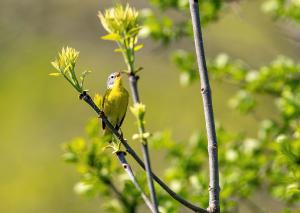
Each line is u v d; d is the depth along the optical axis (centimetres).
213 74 1270
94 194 1010
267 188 1144
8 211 2825
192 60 1266
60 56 507
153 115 2711
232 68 1255
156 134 1187
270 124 1184
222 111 2411
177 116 2703
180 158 1175
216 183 546
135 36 492
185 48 1575
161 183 516
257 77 1217
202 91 550
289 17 1284
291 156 784
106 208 998
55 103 2953
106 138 772
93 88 2550
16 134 2931
